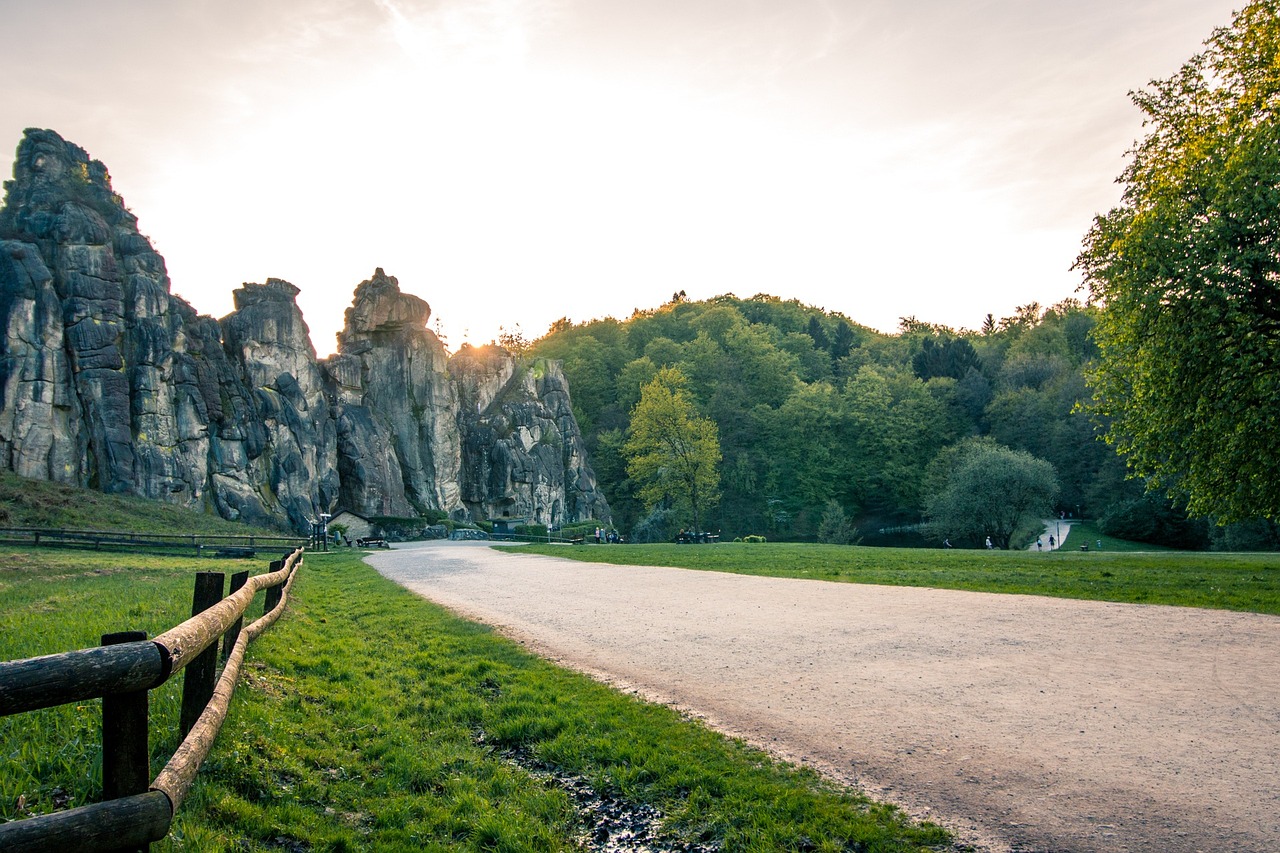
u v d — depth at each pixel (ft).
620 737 27.09
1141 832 18.63
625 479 377.91
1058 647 39.70
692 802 21.90
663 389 241.55
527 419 346.33
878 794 21.68
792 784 22.62
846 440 352.90
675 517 285.43
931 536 259.60
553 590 74.95
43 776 17.47
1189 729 25.93
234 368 231.71
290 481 232.53
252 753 22.13
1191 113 79.97
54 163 207.10
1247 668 34.19
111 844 10.68
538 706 31.01
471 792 22.75
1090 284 85.97
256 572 86.43
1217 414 71.87
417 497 288.92
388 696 32.71
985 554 120.67
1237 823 18.83
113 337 191.72
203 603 22.21
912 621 49.08
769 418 366.84
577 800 22.77
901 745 25.40
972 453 259.39
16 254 180.14
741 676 35.45
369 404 289.33
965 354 386.73
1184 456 79.25
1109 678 33.01
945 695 31.09
